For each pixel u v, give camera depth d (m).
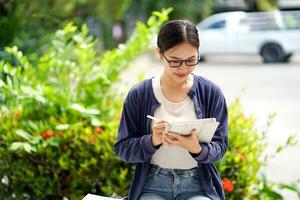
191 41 2.95
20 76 4.75
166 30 2.99
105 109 5.08
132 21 23.48
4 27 8.09
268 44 20.69
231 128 4.74
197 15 23.94
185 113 3.19
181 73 3.02
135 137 3.27
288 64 20.14
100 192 4.62
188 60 2.98
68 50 5.40
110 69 5.17
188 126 2.96
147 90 3.22
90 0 11.62
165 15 5.62
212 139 3.23
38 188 4.58
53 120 4.68
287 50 20.47
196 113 3.18
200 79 3.28
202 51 21.80
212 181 3.29
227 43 21.23
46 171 4.57
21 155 4.54
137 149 3.13
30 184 4.59
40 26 9.19
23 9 8.42
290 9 27.47
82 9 12.10
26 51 8.33
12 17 8.22
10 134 4.55
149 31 5.58
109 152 4.48
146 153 3.10
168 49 2.96
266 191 4.78
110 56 5.30
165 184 3.23
